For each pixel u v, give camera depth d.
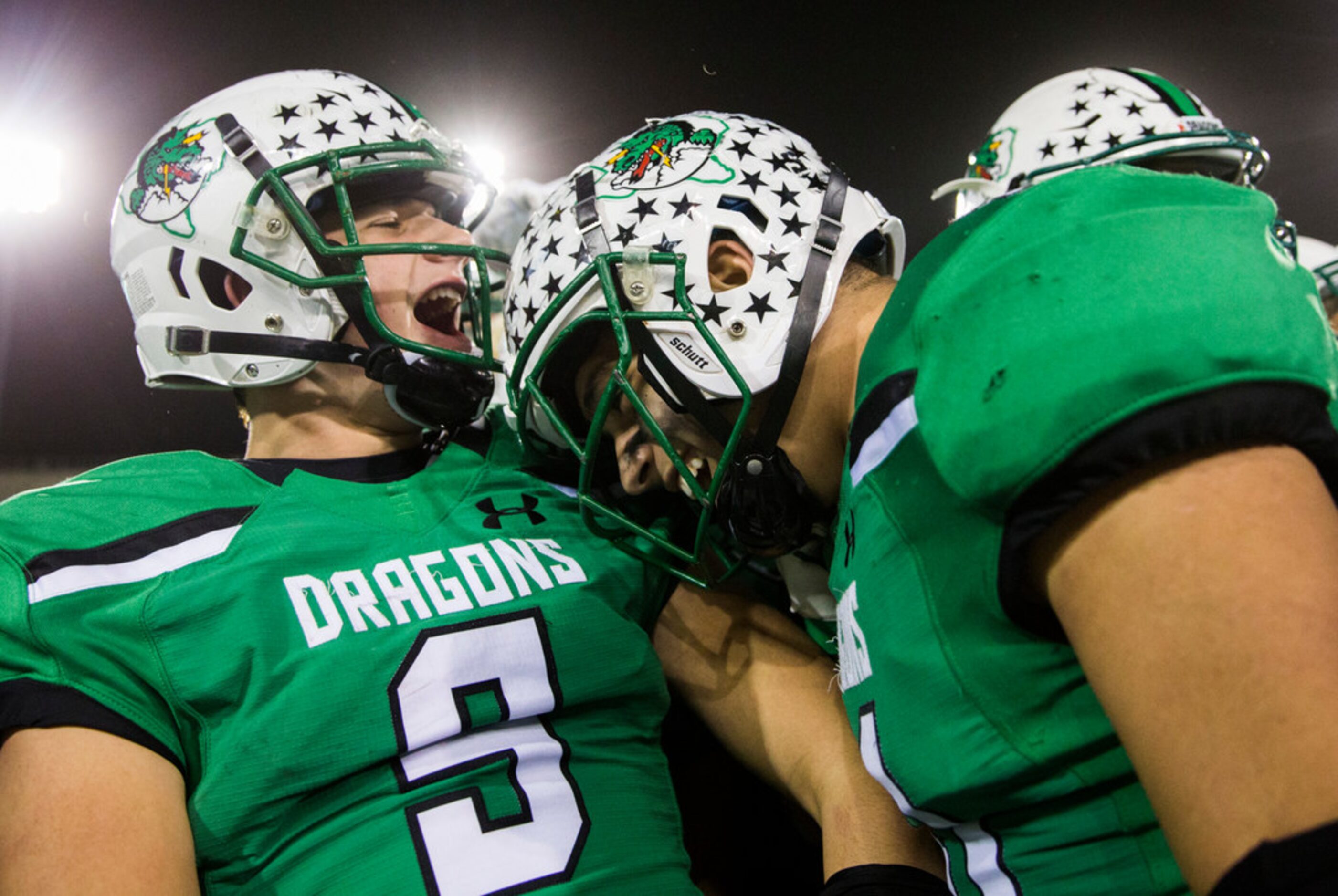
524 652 1.04
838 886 1.00
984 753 0.71
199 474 1.08
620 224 0.96
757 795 1.46
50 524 0.98
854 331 0.92
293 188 1.15
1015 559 0.62
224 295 1.17
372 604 1.02
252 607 0.96
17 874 0.81
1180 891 0.68
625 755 1.10
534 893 0.94
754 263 0.93
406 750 0.97
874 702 0.79
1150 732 0.53
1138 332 0.57
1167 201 0.64
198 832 0.91
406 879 0.92
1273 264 0.61
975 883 0.78
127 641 0.92
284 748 0.93
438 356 1.13
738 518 0.96
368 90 1.26
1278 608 0.50
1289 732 0.48
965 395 0.64
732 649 1.22
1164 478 0.55
